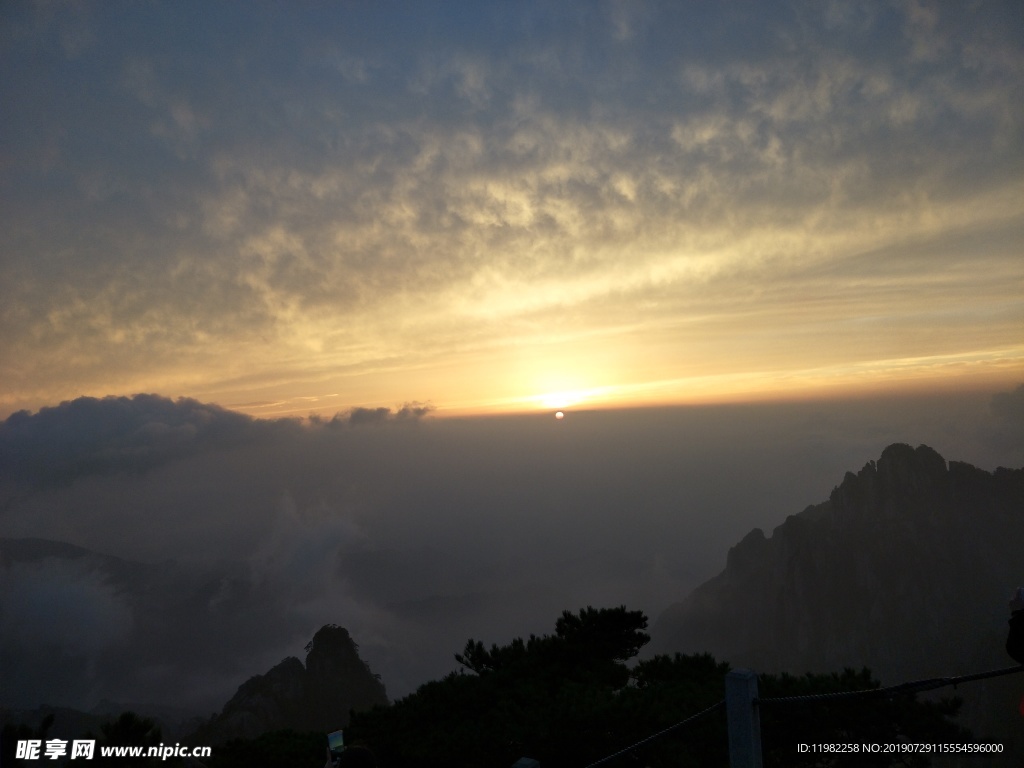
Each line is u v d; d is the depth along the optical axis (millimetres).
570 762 14172
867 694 5973
